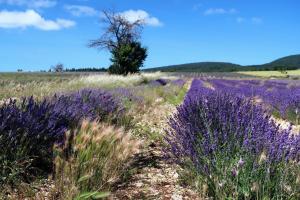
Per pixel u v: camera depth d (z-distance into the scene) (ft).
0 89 46.47
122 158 16.90
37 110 20.16
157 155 21.95
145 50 176.04
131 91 57.57
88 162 15.67
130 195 15.71
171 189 16.58
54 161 16.78
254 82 164.14
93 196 13.37
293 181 14.07
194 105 24.86
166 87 106.11
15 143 16.99
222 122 19.83
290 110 43.39
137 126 31.40
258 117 19.43
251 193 13.87
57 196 14.96
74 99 29.27
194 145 18.06
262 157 14.30
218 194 14.53
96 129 17.89
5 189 15.28
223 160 15.28
